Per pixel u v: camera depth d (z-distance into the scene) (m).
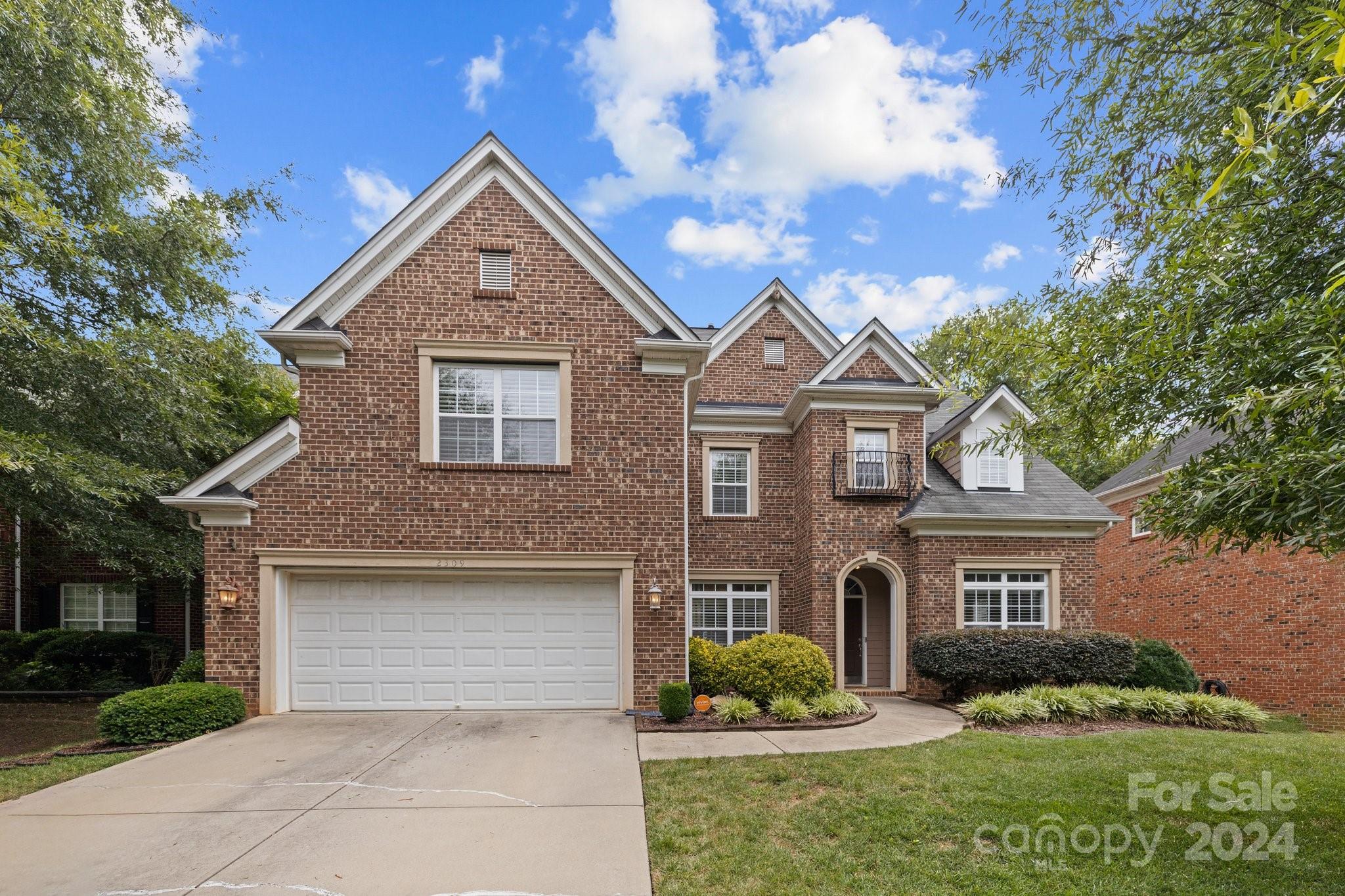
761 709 10.14
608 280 10.59
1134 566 18.64
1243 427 4.76
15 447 8.70
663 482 10.39
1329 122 4.40
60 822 5.63
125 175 11.77
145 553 12.16
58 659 14.30
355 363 10.08
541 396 10.49
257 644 9.62
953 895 4.43
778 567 15.56
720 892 4.46
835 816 5.73
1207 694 11.32
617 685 10.20
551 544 10.16
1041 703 10.12
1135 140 5.96
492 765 7.21
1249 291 4.89
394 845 5.15
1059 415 6.04
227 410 15.76
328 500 9.88
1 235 9.66
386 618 10.05
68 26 10.45
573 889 4.47
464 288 10.36
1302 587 14.05
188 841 5.23
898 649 13.91
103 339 11.11
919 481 14.52
